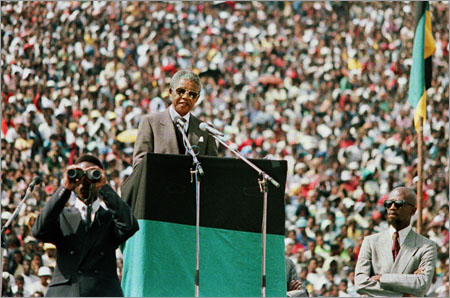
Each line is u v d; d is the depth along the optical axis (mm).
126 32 54750
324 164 49375
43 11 55000
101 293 15250
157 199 16594
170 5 55719
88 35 54562
